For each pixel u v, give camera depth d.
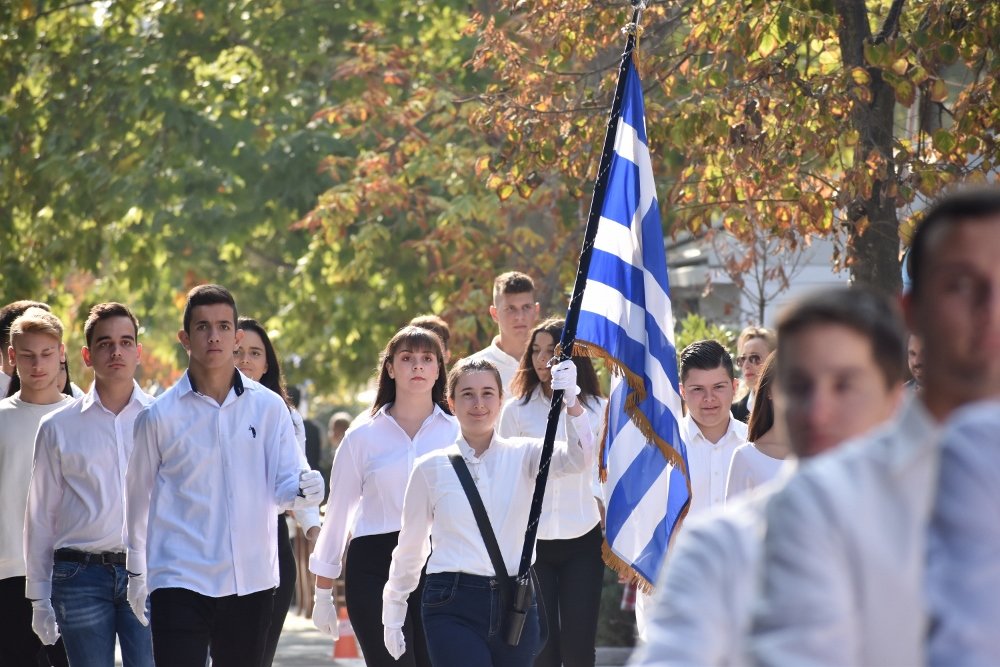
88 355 16.73
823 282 33.72
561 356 14.78
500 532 14.61
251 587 15.31
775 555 4.58
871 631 4.54
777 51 21.77
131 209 44.84
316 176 44.62
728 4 20.92
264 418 15.62
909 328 5.20
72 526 16.55
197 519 15.20
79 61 45.62
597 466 17.08
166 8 46.09
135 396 16.86
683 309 37.78
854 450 4.70
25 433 17.84
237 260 50.97
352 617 17.31
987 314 4.94
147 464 15.39
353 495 17.44
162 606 14.98
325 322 50.81
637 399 14.86
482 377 14.77
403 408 17.61
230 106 45.56
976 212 4.97
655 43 24.80
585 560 17.16
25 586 17.47
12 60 45.56
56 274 47.50
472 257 35.47
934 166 20.31
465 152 35.94
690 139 20.94
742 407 21.08
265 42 45.59
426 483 14.76
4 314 19.58
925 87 21.06
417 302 44.69
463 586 14.41
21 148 45.81
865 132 20.48
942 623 4.53
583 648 17.05
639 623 15.11
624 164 15.33
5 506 17.75
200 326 15.36
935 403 5.07
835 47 23.69
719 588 4.77
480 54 25.84
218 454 15.34
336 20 45.28
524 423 17.97
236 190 44.94
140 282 47.56
